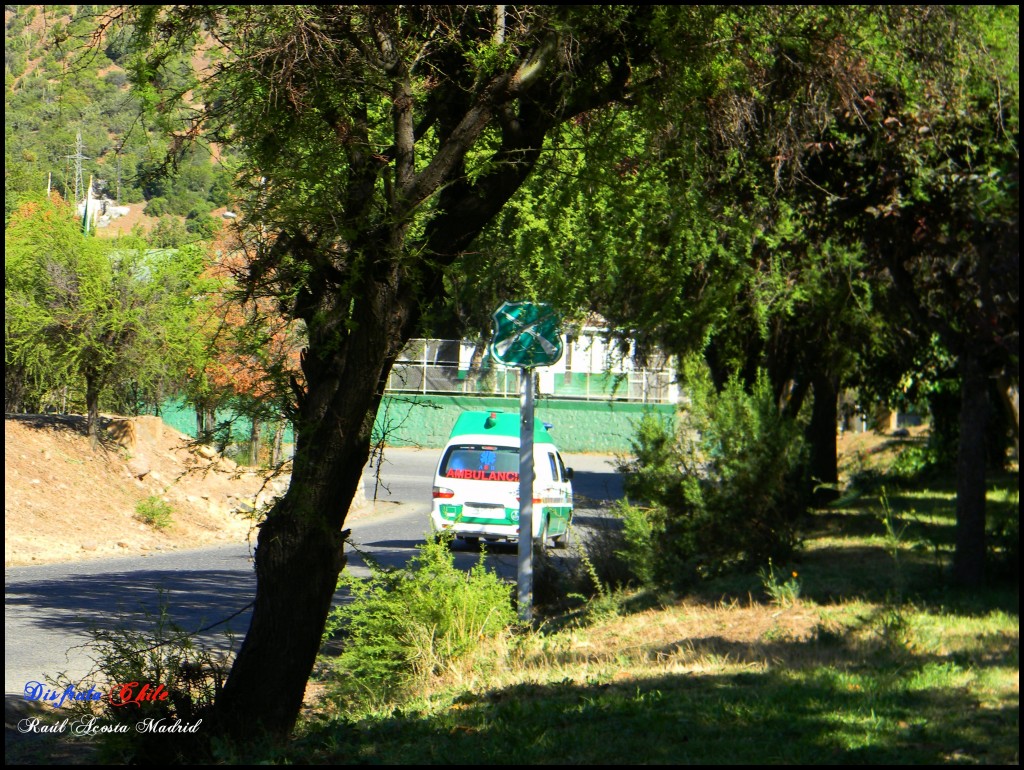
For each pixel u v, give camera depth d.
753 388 18.14
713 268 16.17
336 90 8.33
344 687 12.18
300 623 8.91
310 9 7.98
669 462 16.84
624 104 10.01
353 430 8.88
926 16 13.64
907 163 14.19
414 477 50.22
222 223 8.82
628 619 14.54
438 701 10.67
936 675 9.71
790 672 10.10
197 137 8.29
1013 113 14.80
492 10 9.33
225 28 8.15
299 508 8.73
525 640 13.31
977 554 14.67
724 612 13.84
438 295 9.45
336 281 8.66
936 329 15.05
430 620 12.84
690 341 16.84
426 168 8.81
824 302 20.20
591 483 49.00
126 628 14.99
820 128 14.26
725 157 14.41
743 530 16.53
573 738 8.12
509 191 9.33
